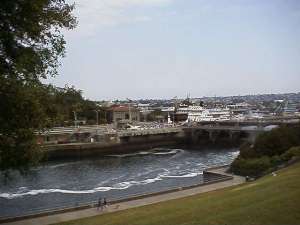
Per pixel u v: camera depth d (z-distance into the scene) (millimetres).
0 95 28203
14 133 30250
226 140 155000
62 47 31016
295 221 23422
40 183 75375
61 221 41250
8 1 24750
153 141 147750
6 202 60562
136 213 34688
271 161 69750
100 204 48312
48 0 28781
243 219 24672
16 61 27391
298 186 31906
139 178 80875
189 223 25844
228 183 61188
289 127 85312
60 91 33656
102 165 100750
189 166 97000
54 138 125562
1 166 31234
